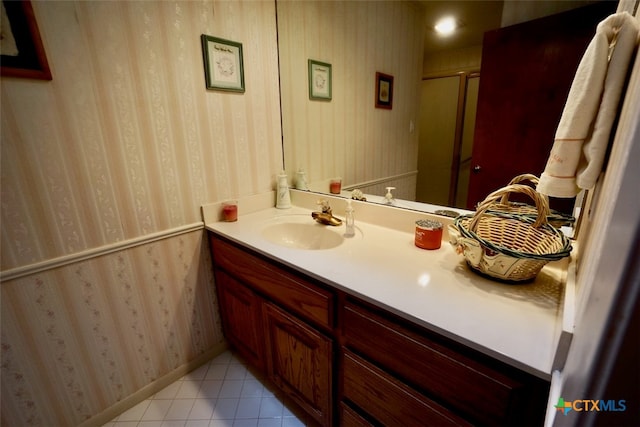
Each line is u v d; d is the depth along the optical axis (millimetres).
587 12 805
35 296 1029
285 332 1158
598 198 580
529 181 976
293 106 1637
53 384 1119
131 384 1338
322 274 914
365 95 1361
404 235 1247
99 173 1098
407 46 1188
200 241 1464
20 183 945
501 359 584
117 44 1060
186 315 1484
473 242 803
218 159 1431
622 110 489
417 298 770
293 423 1277
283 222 1487
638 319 243
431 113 1167
